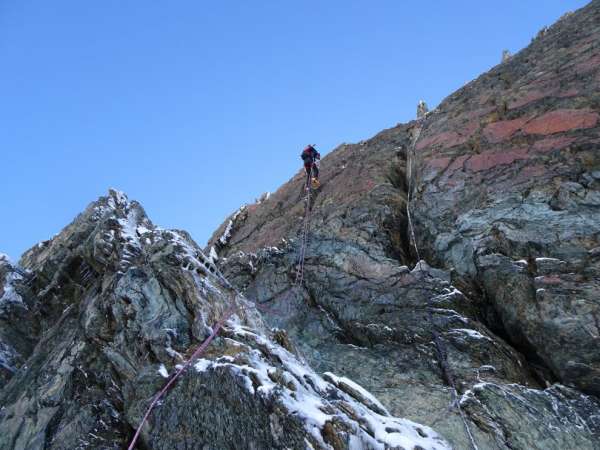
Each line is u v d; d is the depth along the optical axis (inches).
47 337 480.4
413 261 491.2
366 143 807.1
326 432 242.7
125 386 344.5
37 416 369.4
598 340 327.0
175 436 282.4
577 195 402.0
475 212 446.3
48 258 627.2
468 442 309.0
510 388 335.0
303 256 537.6
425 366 370.9
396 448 254.1
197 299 360.8
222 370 287.1
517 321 367.9
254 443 251.1
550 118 494.3
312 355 424.8
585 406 319.3
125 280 392.2
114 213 541.0
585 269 358.0
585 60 545.0
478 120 568.7
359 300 448.8
